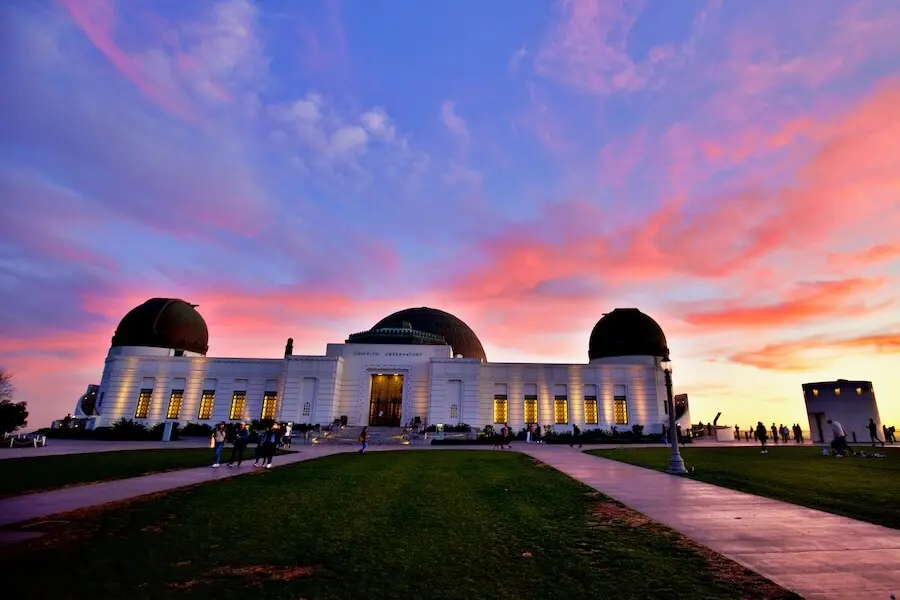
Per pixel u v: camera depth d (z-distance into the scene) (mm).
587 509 11766
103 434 42375
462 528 9914
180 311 54906
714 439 49812
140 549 8406
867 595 6363
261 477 17562
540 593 6465
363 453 29797
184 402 49281
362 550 8375
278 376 50000
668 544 8680
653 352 55000
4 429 31828
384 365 51000
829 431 45250
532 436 45344
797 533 9438
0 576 7004
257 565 7609
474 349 62781
